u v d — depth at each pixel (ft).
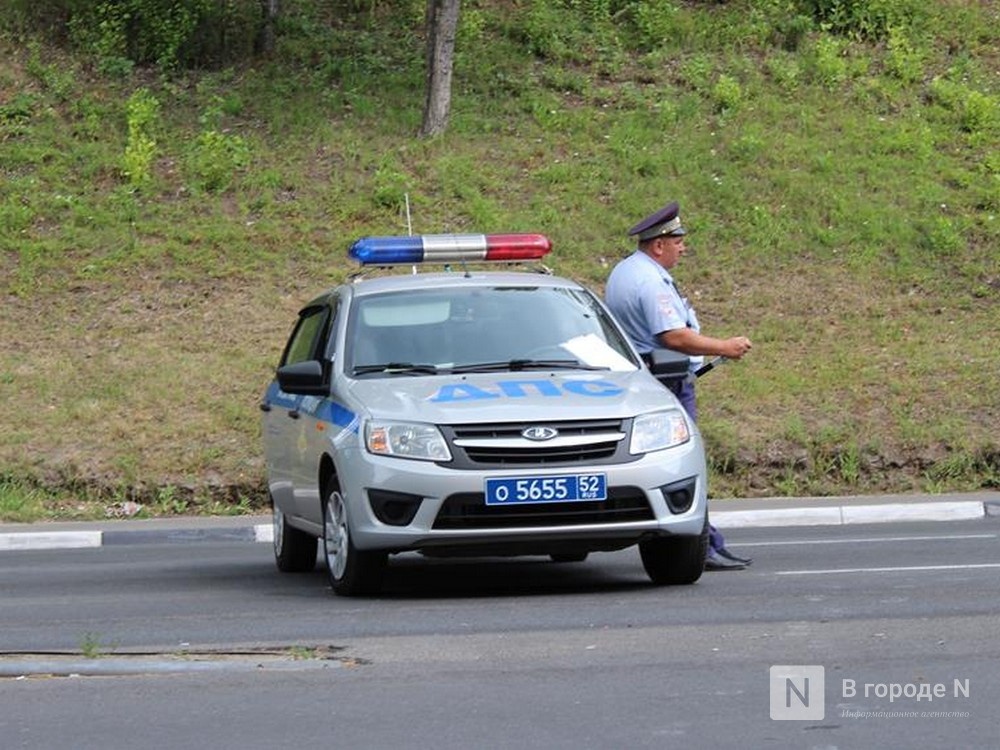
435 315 50.85
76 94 121.39
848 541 63.93
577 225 108.37
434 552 45.01
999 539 62.85
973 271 105.70
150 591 51.62
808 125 120.78
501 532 44.14
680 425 46.52
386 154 114.42
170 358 93.66
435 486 44.14
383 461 44.75
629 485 44.83
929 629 38.68
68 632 41.50
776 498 80.69
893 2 134.82
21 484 80.74
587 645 37.52
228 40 127.34
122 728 30.35
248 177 112.06
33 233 107.24
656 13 132.98
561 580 51.26
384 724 30.09
